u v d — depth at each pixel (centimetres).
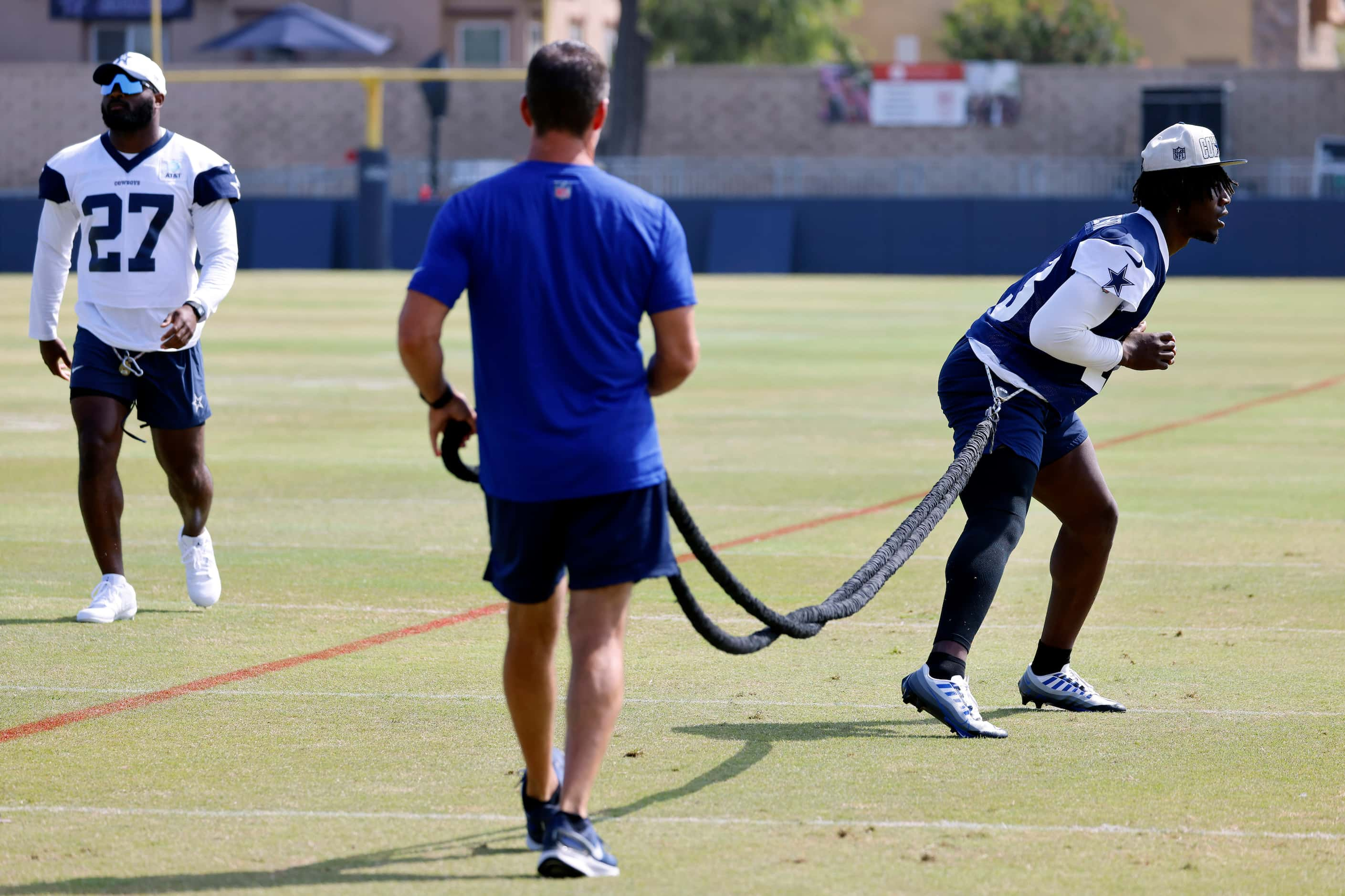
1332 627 2530
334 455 4394
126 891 1456
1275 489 3938
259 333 8500
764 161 15675
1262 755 1872
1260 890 1459
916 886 1465
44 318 2483
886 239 14975
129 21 18225
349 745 1898
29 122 17525
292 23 16388
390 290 12212
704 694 2139
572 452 1426
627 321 1448
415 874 1495
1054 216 14675
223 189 2445
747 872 1497
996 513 1953
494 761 1839
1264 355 7656
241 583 2814
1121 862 1527
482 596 2734
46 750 1870
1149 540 3275
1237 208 14562
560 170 1445
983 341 1981
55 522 3381
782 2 19588
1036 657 2089
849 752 1884
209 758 1845
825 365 7038
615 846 1568
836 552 3142
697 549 1571
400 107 17800
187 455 2523
